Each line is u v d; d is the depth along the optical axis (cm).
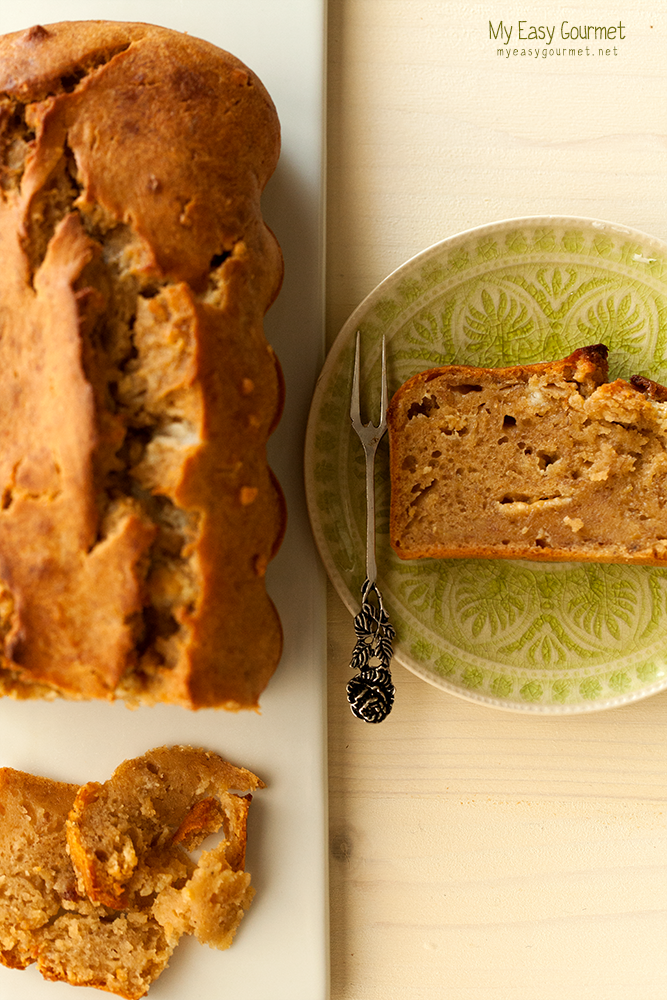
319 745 49
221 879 48
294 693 49
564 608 49
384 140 51
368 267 51
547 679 49
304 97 50
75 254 42
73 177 43
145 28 45
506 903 49
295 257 50
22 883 48
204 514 42
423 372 49
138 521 42
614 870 49
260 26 50
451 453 49
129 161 43
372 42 51
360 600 49
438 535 49
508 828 49
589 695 49
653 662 49
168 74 43
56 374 42
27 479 42
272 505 45
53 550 42
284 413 49
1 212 43
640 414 48
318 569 49
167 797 49
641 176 51
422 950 49
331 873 49
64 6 50
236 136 44
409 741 50
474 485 49
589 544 48
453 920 49
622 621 49
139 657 42
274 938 48
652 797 49
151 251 42
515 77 51
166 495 42
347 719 50
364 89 51
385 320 49
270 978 48
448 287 50
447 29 51
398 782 50
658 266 49
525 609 49
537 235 49
